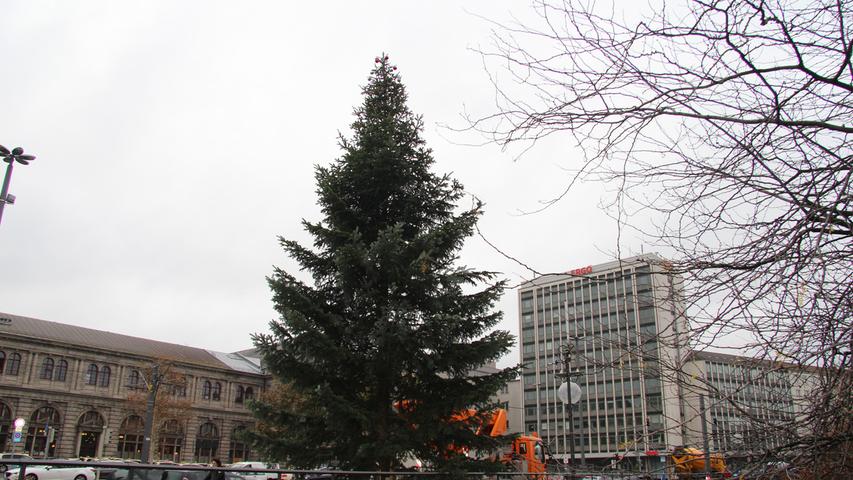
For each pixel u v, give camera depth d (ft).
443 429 41.88
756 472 12.33
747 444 12.52
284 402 121.70
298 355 43.91
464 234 46.60
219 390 269.64
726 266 12.14
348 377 45.21
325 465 44.09
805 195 11.43
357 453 39.50
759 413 12.18
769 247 11.66
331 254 48.03
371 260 43.52
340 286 45.73
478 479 41.01
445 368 44.21
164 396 212.02
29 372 217.97
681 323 12.64
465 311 46.03
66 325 253.85
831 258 11.00
